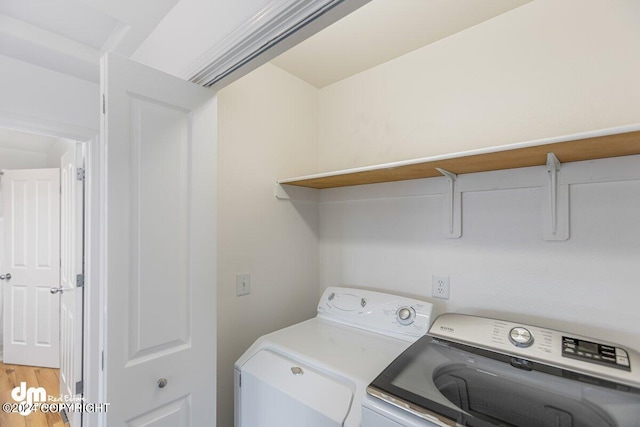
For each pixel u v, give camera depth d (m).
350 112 1.91
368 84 1.83
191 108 1.15
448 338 1.20
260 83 1.70
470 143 1.44
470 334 1.18
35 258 2.98
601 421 0.76
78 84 1.84
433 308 1.38
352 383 1.01
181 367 1.10
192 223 1.14
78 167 2.12
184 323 1.12
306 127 1.98
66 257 2.45
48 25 1.36
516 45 1.33
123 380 0.95
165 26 1.27
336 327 1.53
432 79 1.57
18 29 1.35
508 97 1.34
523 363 1.00
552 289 1.22
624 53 1.11
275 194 1.76
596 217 1.14
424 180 1.57
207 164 1.19
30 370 2.92
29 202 2.99
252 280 1.62
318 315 1.69
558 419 0.78
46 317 2.97
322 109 2.06
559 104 1.23
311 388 1.05
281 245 1.79
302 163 1.94
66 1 1.20
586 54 1.18
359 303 1.56
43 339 2.98
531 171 1.27
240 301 1.57
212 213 1.21
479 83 1.42
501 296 1.34
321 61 1.74
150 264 1.02
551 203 1.21
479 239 1.40
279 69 1.81
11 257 3.03
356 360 1.15
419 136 1.61
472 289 1.42
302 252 1.92
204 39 1.06
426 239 1.56
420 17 1.37
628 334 1.08
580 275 1.17
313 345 1.30
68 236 2.37
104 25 1.35
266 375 1.18
